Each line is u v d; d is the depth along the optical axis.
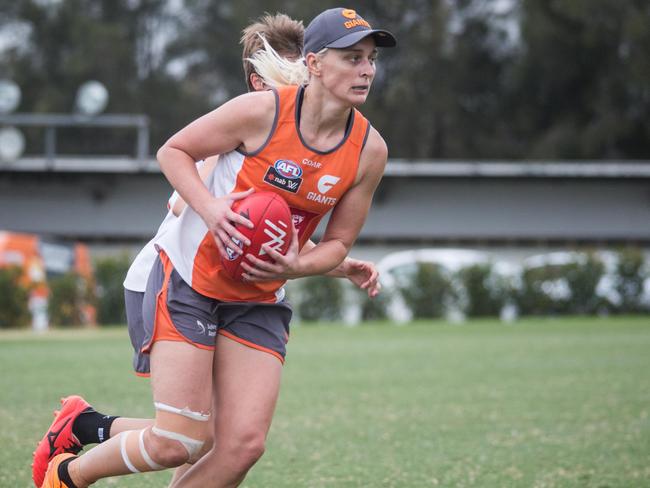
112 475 14.77
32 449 22.16
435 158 176.25
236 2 181.12
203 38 193.00
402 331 66.31
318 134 14.19
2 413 27.86
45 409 28.72
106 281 74.62
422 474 20.05
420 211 115.19
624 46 160.00
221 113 14.19
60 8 191.50
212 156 14.69
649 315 84.62
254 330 14.66
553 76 167.50
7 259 71.00
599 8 156.00
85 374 38.56
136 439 14.31
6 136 110.38
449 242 116.12
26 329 69.31
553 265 84.81
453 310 82.12
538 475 19.92
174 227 14.75
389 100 168.12
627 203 113.62
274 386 14.60
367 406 30.09
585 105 168.38
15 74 185.88
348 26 13.56
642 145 164.62
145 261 15.27
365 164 14.57
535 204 114.50
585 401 31.25
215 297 14.41
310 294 80.56
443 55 174.12
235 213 13.86
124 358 45.69
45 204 115.50
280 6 175.00
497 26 181.12
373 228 115.31
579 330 65.69
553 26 160.88
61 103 179.00
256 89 17.31
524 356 47.28
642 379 37.44
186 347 14.12
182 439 14.06
